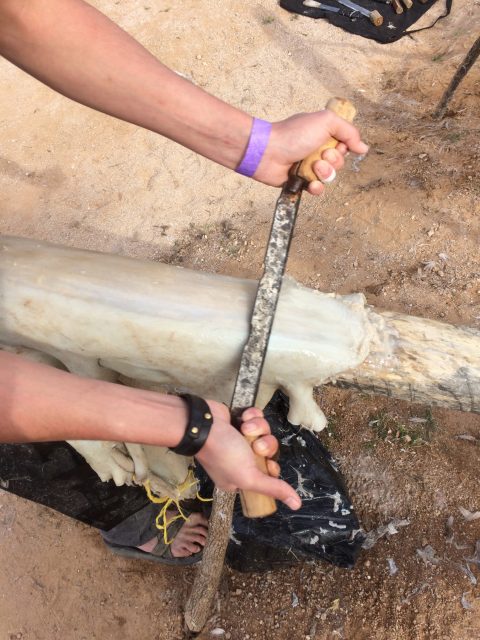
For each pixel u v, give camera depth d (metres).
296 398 1.29
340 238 2.69
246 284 1.29
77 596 2.21
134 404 0.96
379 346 1.22
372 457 2.13
